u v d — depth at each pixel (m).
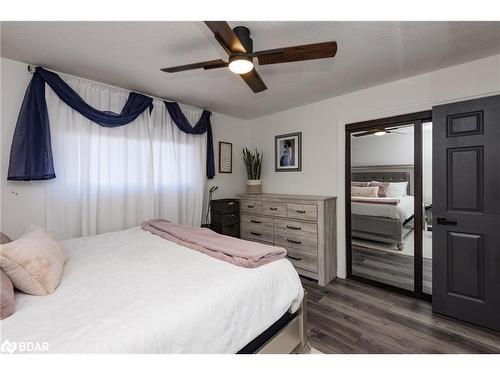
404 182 2.62
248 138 4.24
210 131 3.61
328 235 2.90
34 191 2.21
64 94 2.26
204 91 2.86
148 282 1.28
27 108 2.10
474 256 2.02
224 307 1.15
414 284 2.51
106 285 1.25
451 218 2.11
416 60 2.13
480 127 1.96
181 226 2.44
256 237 3.46
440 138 2.15
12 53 1.99
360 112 2.85
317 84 2.67
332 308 2.30
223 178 3.90
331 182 3.16
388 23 1.62
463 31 1.71
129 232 2.39
